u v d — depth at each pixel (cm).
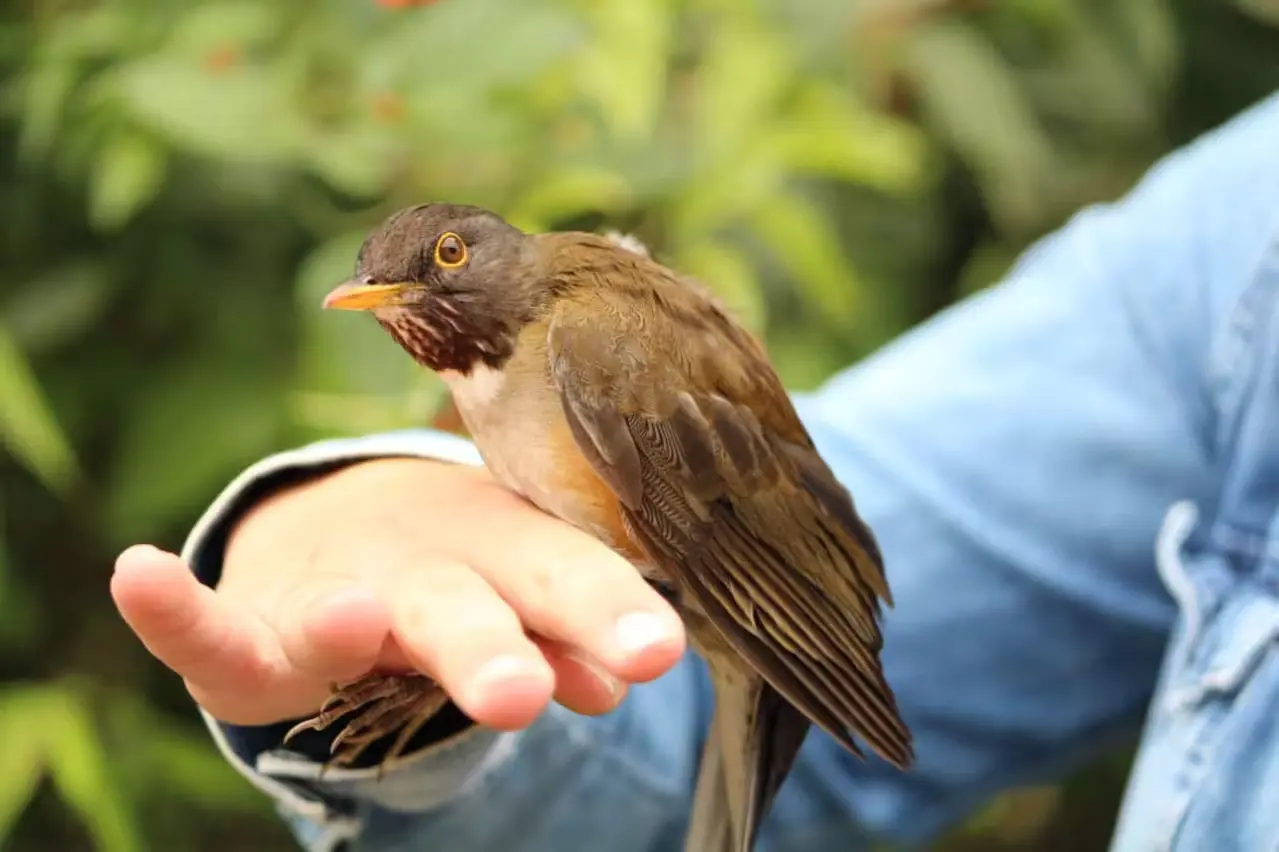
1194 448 111
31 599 137
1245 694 103
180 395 130
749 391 103
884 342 138
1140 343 112
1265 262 108
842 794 111
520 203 120
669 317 102
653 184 122
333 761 99
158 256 131
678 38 129
